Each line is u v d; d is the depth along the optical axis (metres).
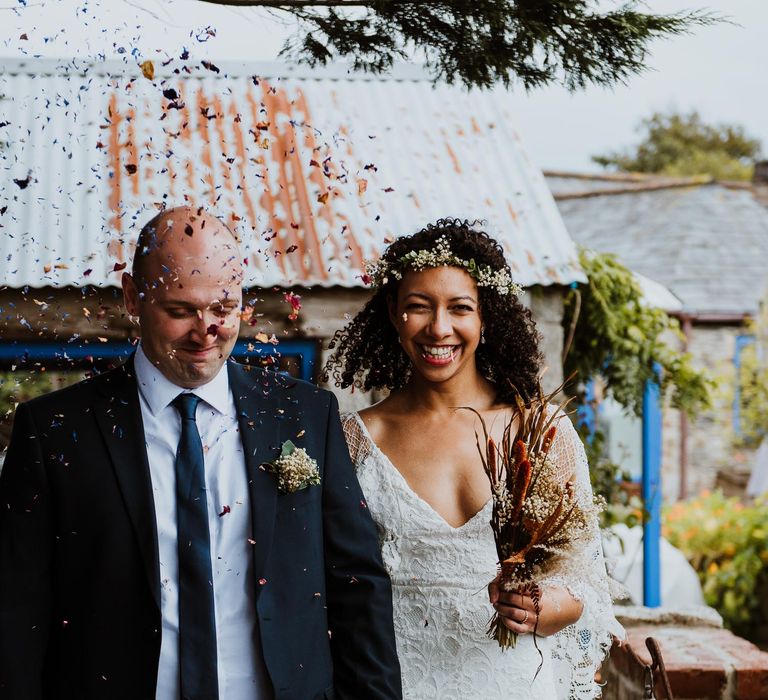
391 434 3.06
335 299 5.02
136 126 5.46
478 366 3.14
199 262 2.31
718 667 4.44
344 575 2.51
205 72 6.05
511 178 5.94
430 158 5.95
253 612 2.36
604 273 5.83
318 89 6.27
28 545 2.33
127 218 4.86
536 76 2.96
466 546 2.87
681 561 7.12
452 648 2.84
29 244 4.73
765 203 18.34
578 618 2.79
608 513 6.37
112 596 2.30
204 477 2.39
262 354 2.71
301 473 2.44
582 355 6.01
